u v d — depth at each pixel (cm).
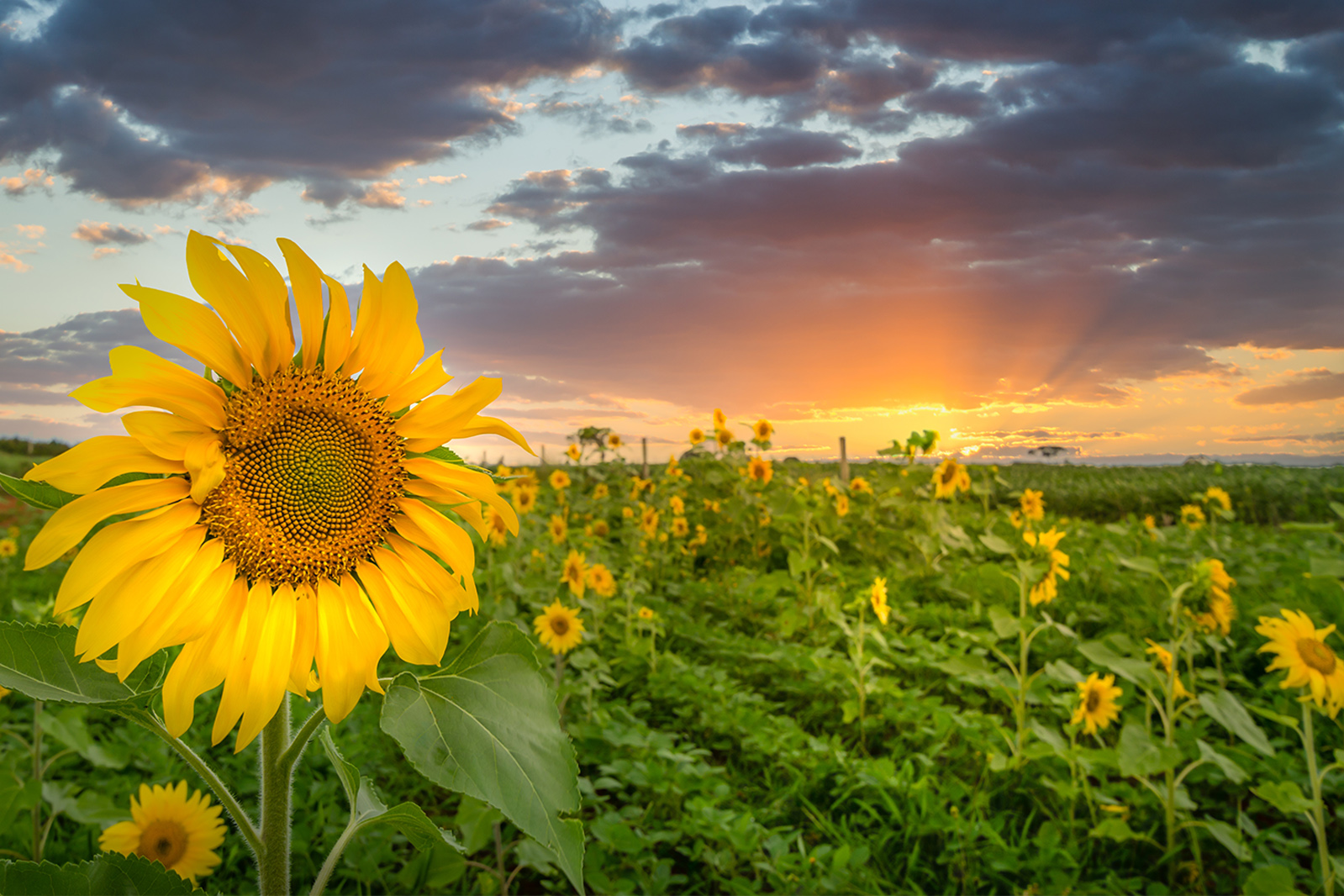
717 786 350
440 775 114
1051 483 1822
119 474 110
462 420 131
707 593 760
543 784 119
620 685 527
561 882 312
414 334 132
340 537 124
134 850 262
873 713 480
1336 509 620
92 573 106
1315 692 309
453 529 131
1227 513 936
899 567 805
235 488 119
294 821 330
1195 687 451
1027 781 391
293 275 122
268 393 121
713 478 1058
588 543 736
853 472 1368
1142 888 326
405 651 126
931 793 370
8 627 116
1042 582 454
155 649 109
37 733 303
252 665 115
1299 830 368
